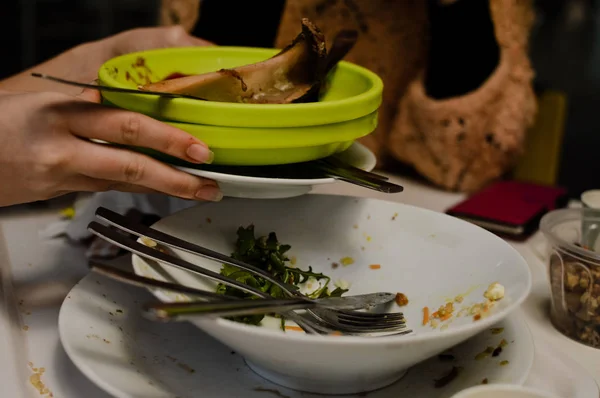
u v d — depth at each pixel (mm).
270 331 357
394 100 958
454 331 367
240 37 939
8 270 597
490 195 862
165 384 430
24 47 1722
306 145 431
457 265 510
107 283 533
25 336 499
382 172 992
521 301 412
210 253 479
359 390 433
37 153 436
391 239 560
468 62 863
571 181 1866
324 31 933
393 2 915
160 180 439
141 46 720
